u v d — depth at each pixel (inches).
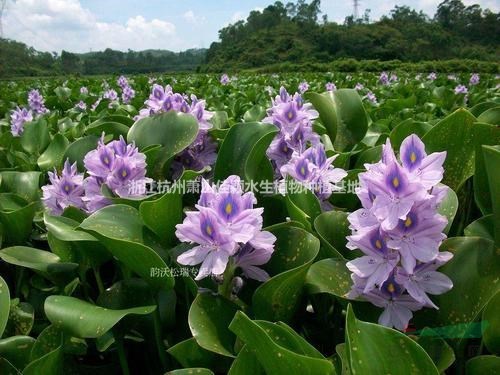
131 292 17.0
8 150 35.4
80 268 19.8
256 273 15.7
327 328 17.5
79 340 17.1
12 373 15.1
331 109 29.5
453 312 14.6
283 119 24.1
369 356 11.4
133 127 25.8
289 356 11.2
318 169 20.1
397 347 11.6
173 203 17.4
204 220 13.9
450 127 20.3
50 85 133.4
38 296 20.6
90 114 52.0
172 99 27.7
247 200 14.6
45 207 24.4
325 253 17.6
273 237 14.9
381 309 15.2
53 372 14.7
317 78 142.6
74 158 26.0
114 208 17.8
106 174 20.6
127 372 16.9
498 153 14.0
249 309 15.9
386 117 46.8
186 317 18.3
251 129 22.9
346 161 27.0
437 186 13.4
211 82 126.5
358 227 13.8
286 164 22.0
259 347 11.5
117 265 21.4
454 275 15.0
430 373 11.4
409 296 14.1
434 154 13.1
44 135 37.3
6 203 23.3
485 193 18.9
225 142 22.9
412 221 13.2
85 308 14.8
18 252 19.2
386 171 12.9
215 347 13.7
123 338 16.7
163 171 24.1
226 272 15.4
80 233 17.5
